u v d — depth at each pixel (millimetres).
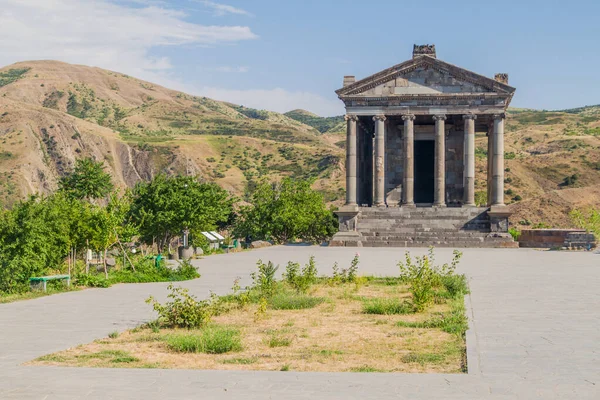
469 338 17266
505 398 11727
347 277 32250
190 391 12383
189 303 20672
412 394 12062
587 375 13375
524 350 15812
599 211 111000
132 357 15680
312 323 20500
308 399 11789
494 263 43406
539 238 65438
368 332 19016
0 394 12172
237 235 80562
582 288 28719
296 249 63531
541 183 159750
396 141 79562
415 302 23031
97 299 26578
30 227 33438
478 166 156750
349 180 70562
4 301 26234
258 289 28234
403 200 71000
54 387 12688
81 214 36469
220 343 16500
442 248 64562
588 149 178250
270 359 15547
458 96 69812
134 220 61000
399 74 71000
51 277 30016
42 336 18422
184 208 60844
